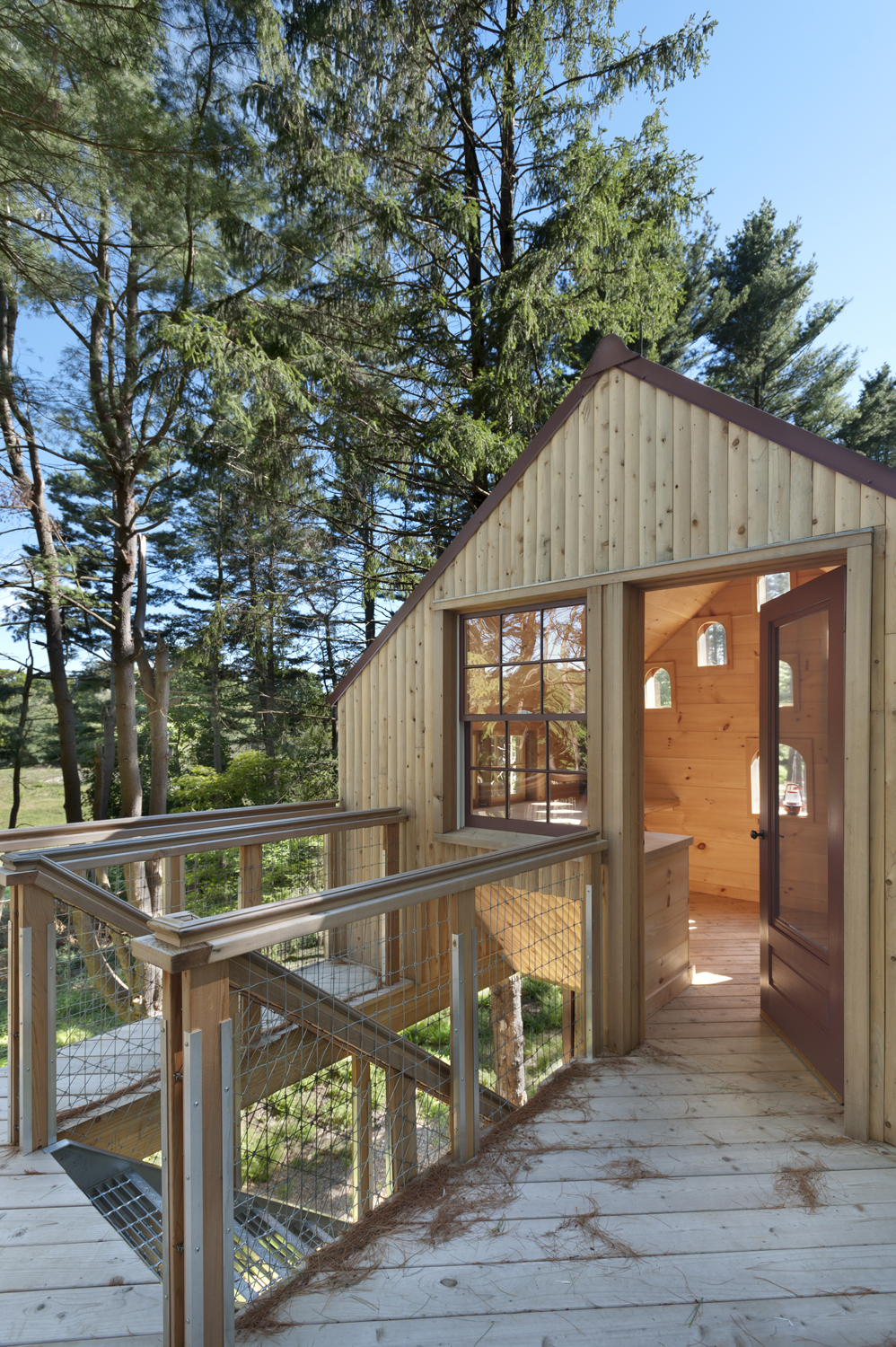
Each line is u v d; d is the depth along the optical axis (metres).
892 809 2.71
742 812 6.57
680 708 6.99
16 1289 1.89
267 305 7.47
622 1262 2.03
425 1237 2.13
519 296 6.96
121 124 5.62
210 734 15.34
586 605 3.80
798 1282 1.96
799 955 3.41
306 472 8.38
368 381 7.87
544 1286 1.93
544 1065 8.16
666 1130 2.77
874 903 2.75
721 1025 3.82
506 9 7.24
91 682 13.84
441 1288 1.92
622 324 7.61
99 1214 2.21
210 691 14.66
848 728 2.81
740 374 16.31
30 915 2.55
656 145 7.61
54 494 12.64
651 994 3.99
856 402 16.94
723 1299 1.89
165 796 9.58
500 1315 1.82
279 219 7.39
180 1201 1.63
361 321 7.76
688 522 3.36
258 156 6.62
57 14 5.00
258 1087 3.14
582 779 3.88
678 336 15.26
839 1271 2.01
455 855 4.51
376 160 7.38
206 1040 1.64
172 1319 1.61
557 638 4.04
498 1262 2.03
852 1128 2.72
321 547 10.62
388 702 4.95
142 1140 3.03
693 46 6.86
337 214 7.33
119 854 3.04
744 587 6.55
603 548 3.69
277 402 7.13
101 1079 3.15
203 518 12.72
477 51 7.21
